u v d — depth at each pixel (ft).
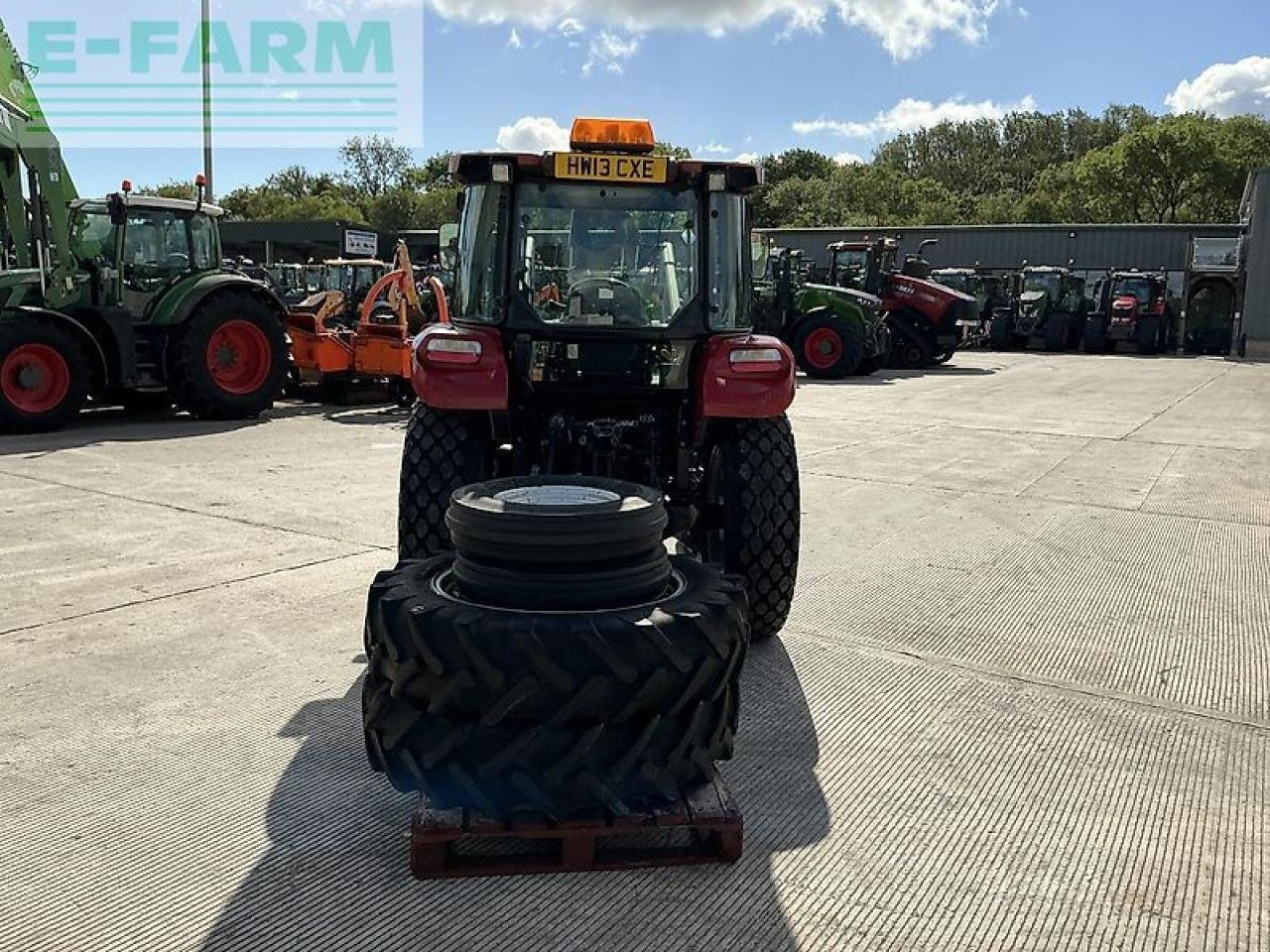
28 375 30.83
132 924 7.72
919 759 10.71
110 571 16.67
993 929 7.86
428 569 9.58
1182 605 16.01
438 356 13.20
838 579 17.08
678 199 13.66
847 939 7.70
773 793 9.91
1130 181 163.32
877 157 286.66
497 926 7.76
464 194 14.60
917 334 65.77
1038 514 22.26
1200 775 10.45
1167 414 41.32
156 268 33.65
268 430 32.71
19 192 31.91
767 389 13.25
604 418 14.11
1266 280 80.23
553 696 8.15
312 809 9.43
